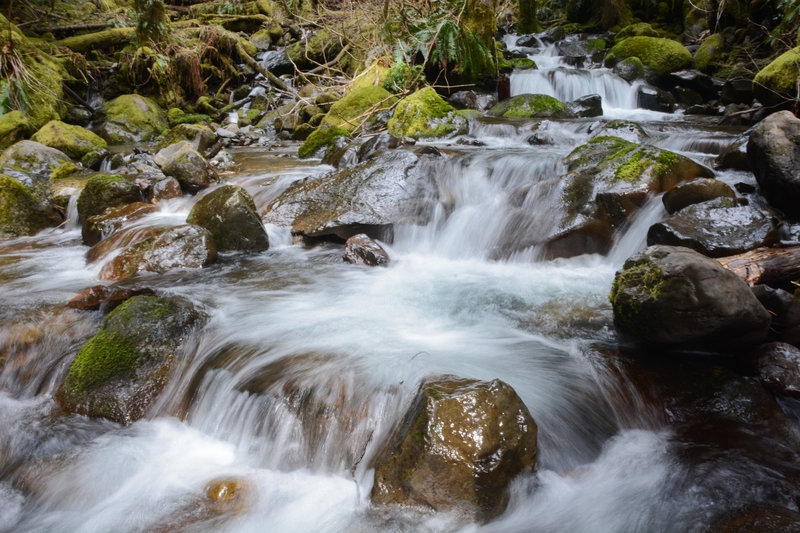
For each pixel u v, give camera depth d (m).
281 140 12.14
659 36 14.07
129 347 3.64
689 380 3.18
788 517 2.31
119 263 5.14
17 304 4.35
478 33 11.48
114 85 13.45
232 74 14.99
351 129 10.35
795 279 3.61
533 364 3.42
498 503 2.56
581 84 11.93
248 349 3.61
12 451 3.20
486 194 6.36
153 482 2.91
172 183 7.21
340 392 3.09
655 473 2.76
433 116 9.63
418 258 5.66
